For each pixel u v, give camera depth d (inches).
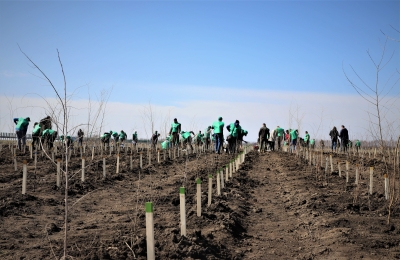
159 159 877.8
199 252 246.4
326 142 1125.7
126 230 289.7
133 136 1119.6
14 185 469.4
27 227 300.0
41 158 735.1
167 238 260.5
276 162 947.3
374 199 429.1
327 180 591.5
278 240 313.1
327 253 273.4
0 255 235.9
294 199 468.4
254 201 473.1
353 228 325.1
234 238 303.7
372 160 829.8
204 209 374.3
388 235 306.2
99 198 439.2
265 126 1274.6
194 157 1002.7
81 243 257.8
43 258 229.9
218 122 999.0
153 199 432.1
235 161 735.1
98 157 823.7
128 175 625.6
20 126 845.2
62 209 372.5
